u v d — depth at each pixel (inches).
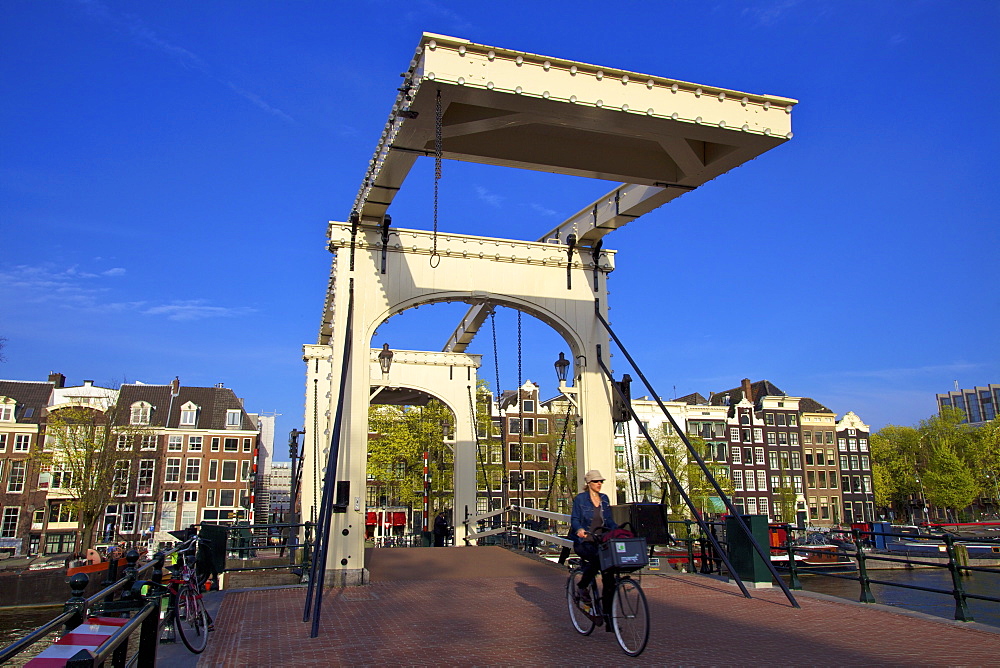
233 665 221.3
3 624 698.8
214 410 1839.3
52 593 783.7
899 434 2377.0
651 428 1955.0
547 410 1772.9
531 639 252.7
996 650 230.7
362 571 422.9
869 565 1175.0
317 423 740.0
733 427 2032.5
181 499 1731.1
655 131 333.7
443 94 299.4
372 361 767.7
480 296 494.0
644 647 221.1
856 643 243.3
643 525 431.2
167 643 250.5
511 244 509.4
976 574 1148.5
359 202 457.4
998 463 2025.1
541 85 304.0
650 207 452.1
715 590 373.7
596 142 392.8
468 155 369.1
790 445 2094.0
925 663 213.3
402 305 477.1
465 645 244.4
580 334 515.5
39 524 1616.6
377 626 282.2
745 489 1996.8
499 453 1610.5
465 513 760.3
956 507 1950.1
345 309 464.4
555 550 566.3
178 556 282.5
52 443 1395.2
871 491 2169.0
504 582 408.5
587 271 528.7
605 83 314.7
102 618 145.2
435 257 490.6
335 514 432.5
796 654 227.1
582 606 256.4
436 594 366.0
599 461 501.4
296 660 226.5
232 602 350.0
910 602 867.4
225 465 1787.6
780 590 370.6
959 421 2175.2
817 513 2090.3
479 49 296.2
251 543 693.3
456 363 792.3
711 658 222.4
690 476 1652.3
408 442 1304.1
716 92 331.6
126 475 1572.3
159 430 1748.3
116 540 1611.7
